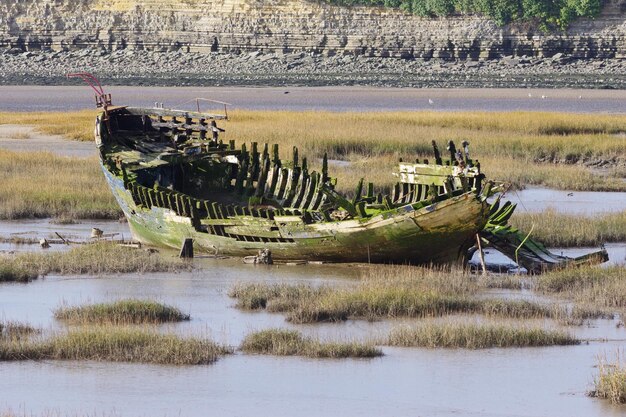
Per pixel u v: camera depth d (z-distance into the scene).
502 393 79.62
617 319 100.12
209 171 150.50
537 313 100.38
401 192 136.38
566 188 190.50
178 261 125.69
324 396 78.69
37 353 86.88
